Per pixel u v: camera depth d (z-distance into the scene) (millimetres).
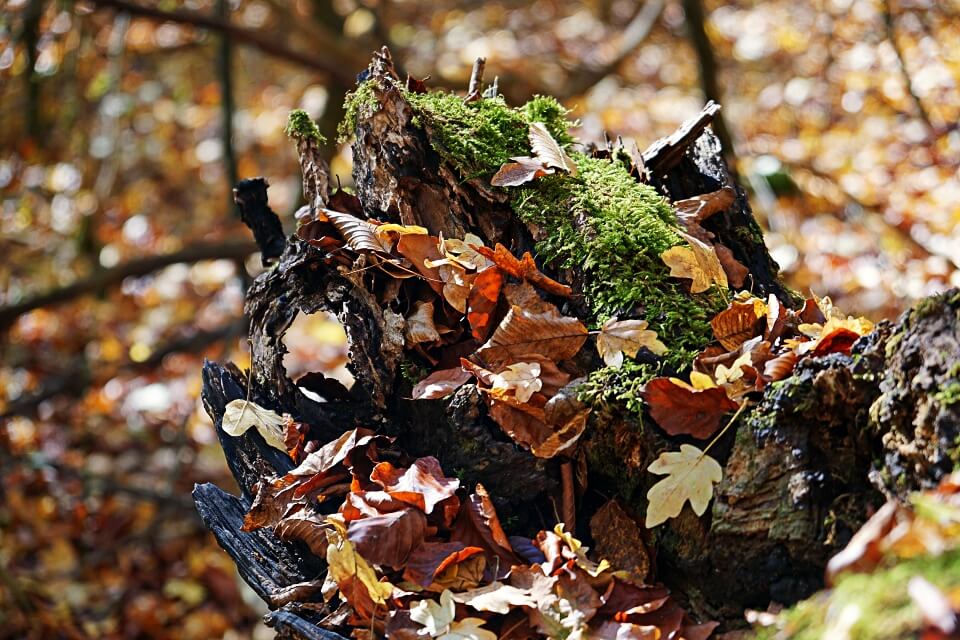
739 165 5664
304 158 1876
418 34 9531
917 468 1213
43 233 7352
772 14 8281
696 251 1671
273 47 5859
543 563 1419
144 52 7992
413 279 1710
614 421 1485
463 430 1577
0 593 4297
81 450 5594
